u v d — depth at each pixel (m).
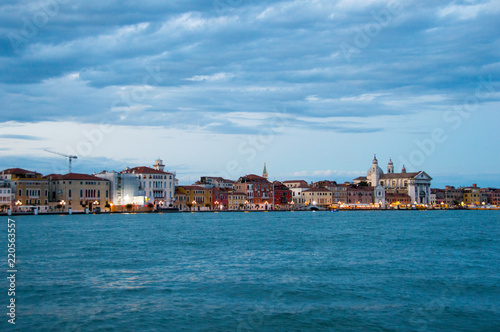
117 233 122.75
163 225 157.62
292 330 41.66
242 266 68.38
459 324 42.94
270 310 46.59
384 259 75.00
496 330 41.62
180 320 43.78
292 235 118.25
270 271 64.50
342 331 41.47
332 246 92.81
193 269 65.88
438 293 52.62
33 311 46.09
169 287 55.00
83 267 67.31
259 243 98.12
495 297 51.09
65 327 42.06
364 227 152.12
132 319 43.97
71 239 105.50
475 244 96.88
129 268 66.62
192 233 123.62
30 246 91.50
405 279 59.41
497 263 71.06
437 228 148.38
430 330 41.56
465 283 57.12
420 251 84.88
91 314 45.22
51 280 58.47
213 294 52.06
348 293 52.50
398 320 44.03
